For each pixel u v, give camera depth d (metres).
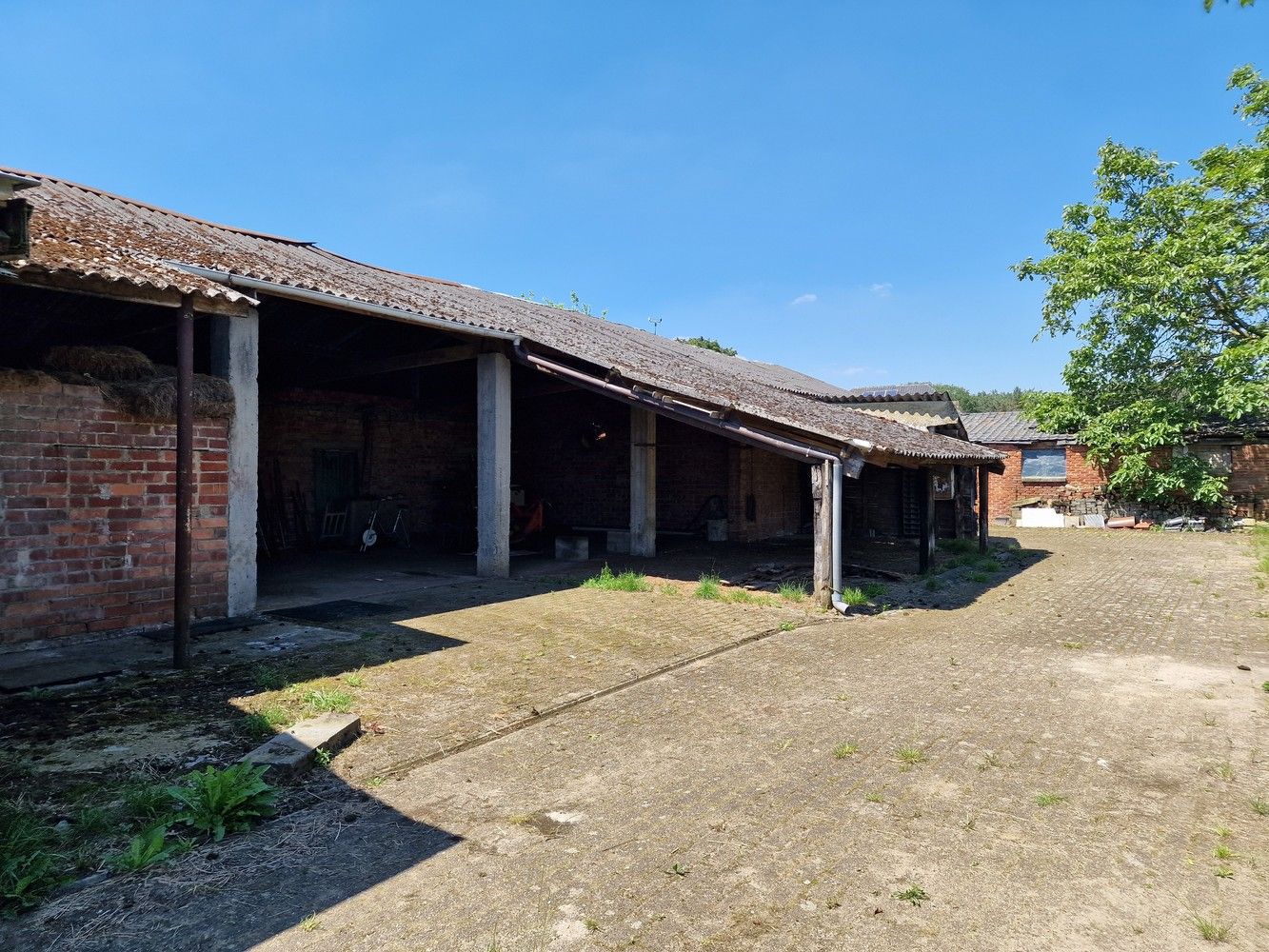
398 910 2.59
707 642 6.83
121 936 2.41
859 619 8.22
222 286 6.36
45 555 5.80
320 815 3.30
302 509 13.79
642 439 13.41
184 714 4.44
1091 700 5.21
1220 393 18.23
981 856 3.03
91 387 6.05
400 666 5.68
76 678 5.02
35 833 2.93
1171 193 19.53
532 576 10.83
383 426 15.27
